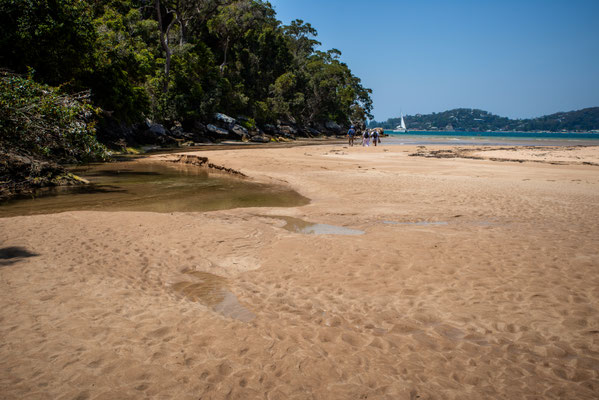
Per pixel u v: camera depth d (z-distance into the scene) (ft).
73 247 20.79
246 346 11.75
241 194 42.47
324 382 10.05
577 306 14.24
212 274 18.29
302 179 51.72
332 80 273.13
